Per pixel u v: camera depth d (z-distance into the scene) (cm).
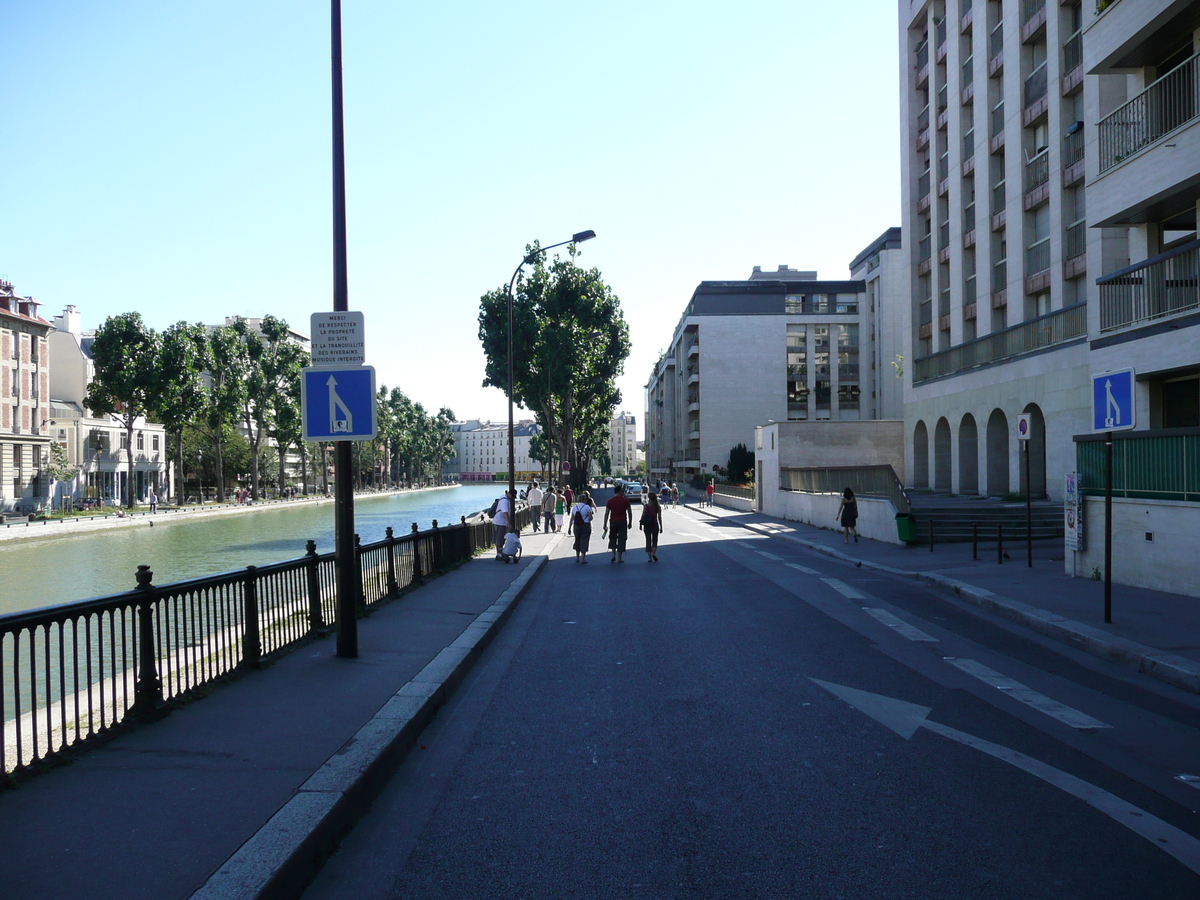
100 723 550
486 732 625
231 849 380
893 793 482
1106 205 1692
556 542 2917
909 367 3797
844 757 550
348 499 843
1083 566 1384
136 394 6725
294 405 9188
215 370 8231
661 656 902
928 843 412
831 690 738
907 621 1105
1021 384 2777
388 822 454
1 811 427
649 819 449
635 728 627
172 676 677
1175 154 1491
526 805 474
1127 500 1269
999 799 472
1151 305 1681
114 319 6625
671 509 5734
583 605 1327
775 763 539
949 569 1593
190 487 9550
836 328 7556
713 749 571
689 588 1514
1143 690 735
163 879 352
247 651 776
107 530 5012
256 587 798
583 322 6081
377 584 1212
